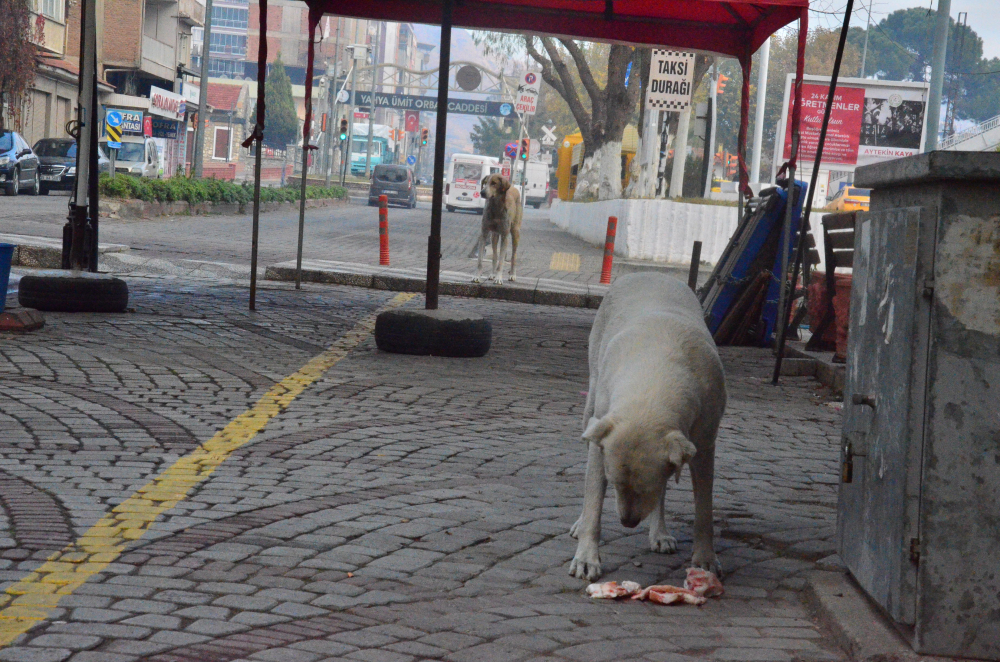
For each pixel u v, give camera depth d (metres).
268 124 110.25
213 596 3.83
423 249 25.23
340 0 13.24
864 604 3.85
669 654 3.52
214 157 106.81
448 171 62.94
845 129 23.81
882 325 3.68
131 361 8.55
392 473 5.75
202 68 41.41
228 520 4.75
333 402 7.57
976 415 3.31
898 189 3.68
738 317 12.76
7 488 5.01
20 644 3.30
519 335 12.22
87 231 13.64
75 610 3.61
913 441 3.38
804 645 3.66
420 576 4.19
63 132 48.47
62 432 6.17
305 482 5.45
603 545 4.78
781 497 5.75
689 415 3.91
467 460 6.15
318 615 3.71
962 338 3.30
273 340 10.35
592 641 3.61
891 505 3.53
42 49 41.34
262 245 22.44
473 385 8.66
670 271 22.42
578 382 9.29
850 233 10.11
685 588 4.17
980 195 3.27
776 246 12.66
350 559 4.33
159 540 4.42
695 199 24.64
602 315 4.80
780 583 4.35
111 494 5.03
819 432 7.82
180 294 13.45
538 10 13.23
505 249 17.52
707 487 4.38
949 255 3.29
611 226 19.98
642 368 3.99
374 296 15.44
